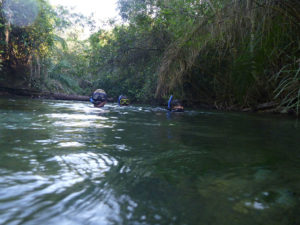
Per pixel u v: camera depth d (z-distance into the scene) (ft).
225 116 17.89
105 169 4.01
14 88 37.78
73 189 3.09
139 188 3.24
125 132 8.24
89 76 51.06
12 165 3.98
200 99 33.12
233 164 4.62
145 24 31.07
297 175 4.00
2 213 2.39
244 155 5.43
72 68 50.24
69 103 26.76
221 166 4.45
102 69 37.11
